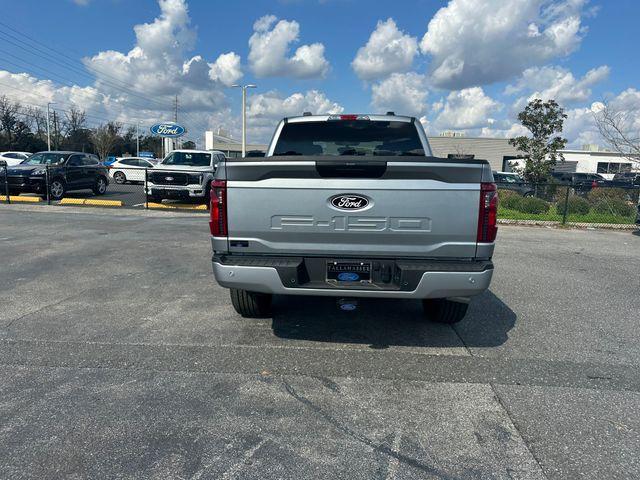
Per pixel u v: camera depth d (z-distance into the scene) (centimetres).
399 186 379
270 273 388
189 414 314
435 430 300
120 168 2345
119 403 327
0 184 1638
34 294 587
